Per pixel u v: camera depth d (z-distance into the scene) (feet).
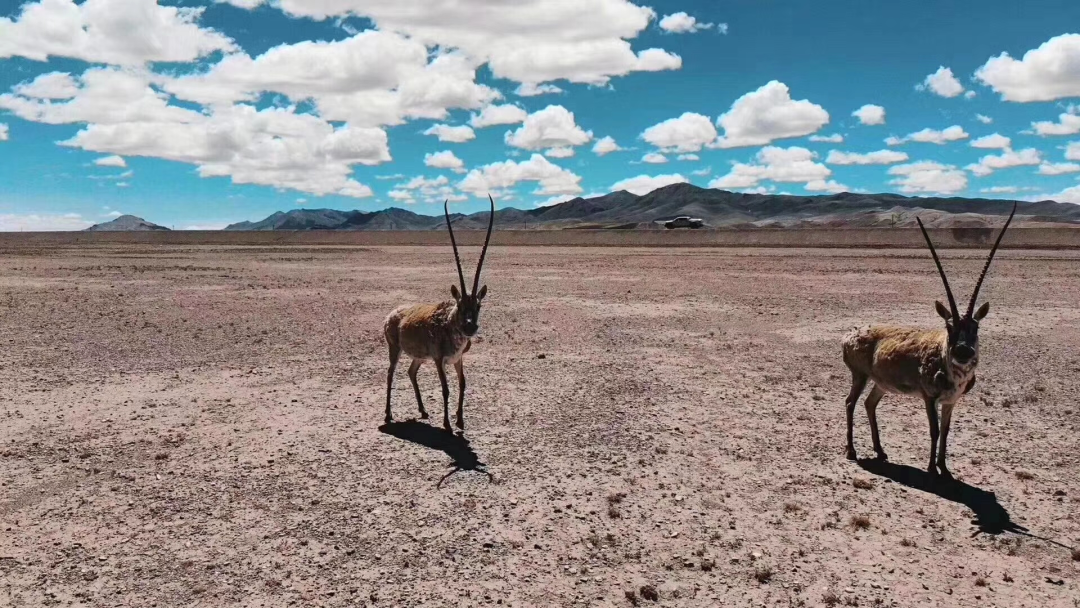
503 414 40.42
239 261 196.44
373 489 29.22
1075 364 53.01
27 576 22.22
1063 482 30.09
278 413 40.50
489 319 77.92
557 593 21.45
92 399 43.27
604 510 27.37
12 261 189.88
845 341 33.58
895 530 25.71
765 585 21.94
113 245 369.50
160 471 31.14
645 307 87.86
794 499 28.53
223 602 20.80
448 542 24.61
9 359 54.60
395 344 38.83
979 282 27.66
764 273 139.85
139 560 23.24
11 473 30.83
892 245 263.29
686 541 24.86
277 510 27.12
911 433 37.01
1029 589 21.67
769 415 40.55
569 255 225.35
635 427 37.96
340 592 21.38
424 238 426.10
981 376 49.44
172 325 72.69
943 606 20.75
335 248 308.81
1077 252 202.69
